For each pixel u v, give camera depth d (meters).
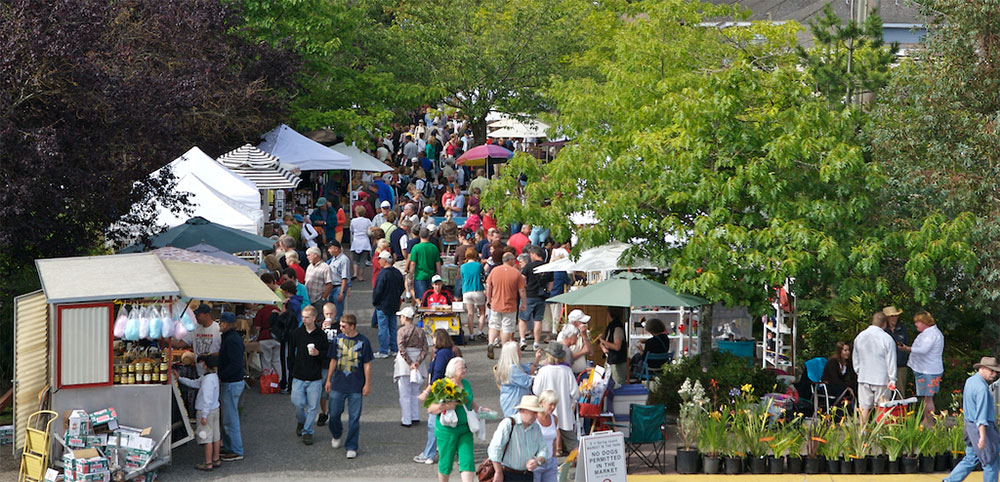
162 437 14.05
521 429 12.00
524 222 18.33
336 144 36.50
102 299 13.73
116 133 18.30
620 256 18.67
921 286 17.27
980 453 13.84
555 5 39.84
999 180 18.78
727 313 20.98
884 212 18.47
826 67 20.06
